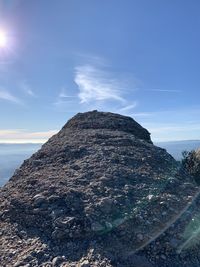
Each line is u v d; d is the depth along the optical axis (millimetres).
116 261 8312
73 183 11594
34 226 9805
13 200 11023
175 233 9367
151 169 13133
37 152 15789
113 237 9086
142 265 8344
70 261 8352
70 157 14203
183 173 13906
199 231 9586
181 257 8773
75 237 9117
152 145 16328
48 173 12984
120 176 12031
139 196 10898
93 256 8383
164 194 11109
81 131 17938
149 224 9570
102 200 10211
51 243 9031
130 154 14203
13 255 8797
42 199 10609
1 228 10062
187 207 10594
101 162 13195
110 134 16594
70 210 10008
